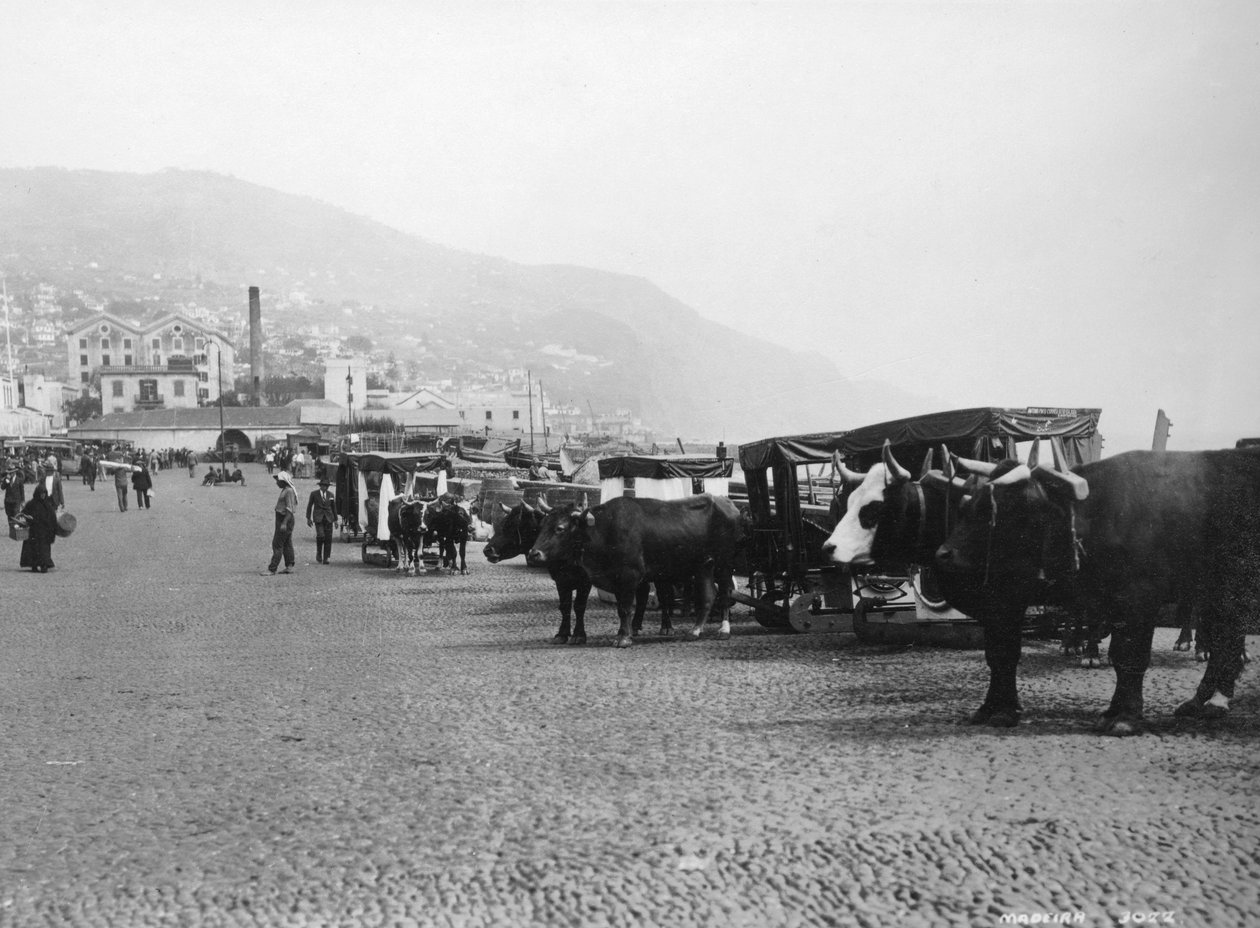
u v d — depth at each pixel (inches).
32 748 375.2
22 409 4977.9
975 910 212.4
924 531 405.4
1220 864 229.5
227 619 732.7
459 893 231.8
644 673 491.2
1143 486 343.9
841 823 261.6
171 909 229.6
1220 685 356.8
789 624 627.8
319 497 1150.3
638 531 584.1
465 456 1982.0
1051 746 326.6
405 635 650.2
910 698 413.7
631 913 217.9
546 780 313.0
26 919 227.0
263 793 312.0
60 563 1138.0
